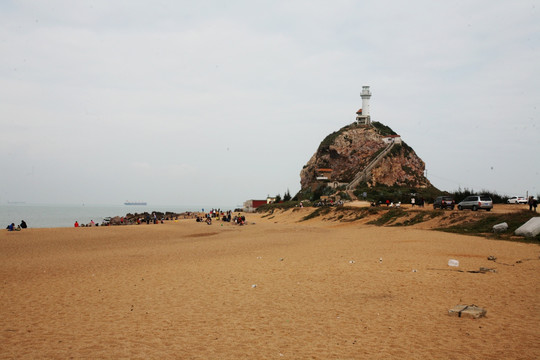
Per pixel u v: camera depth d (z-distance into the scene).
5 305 13.68
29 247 37.09
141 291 15.77
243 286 16.27
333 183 145.38
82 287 16.92
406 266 19.66
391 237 35.12
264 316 11.73
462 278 16.47
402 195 128.38
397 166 154.12
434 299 13.26
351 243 32.44
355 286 15.57
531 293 13.73
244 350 8.82
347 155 168.38
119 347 9.12
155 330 10.47
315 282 16.64
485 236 33.75
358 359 8.17
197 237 48.50
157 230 60.81
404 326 10.45
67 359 8.37
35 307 13.34
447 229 40.94
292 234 48.06
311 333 10.04
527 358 8.10
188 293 15.16
